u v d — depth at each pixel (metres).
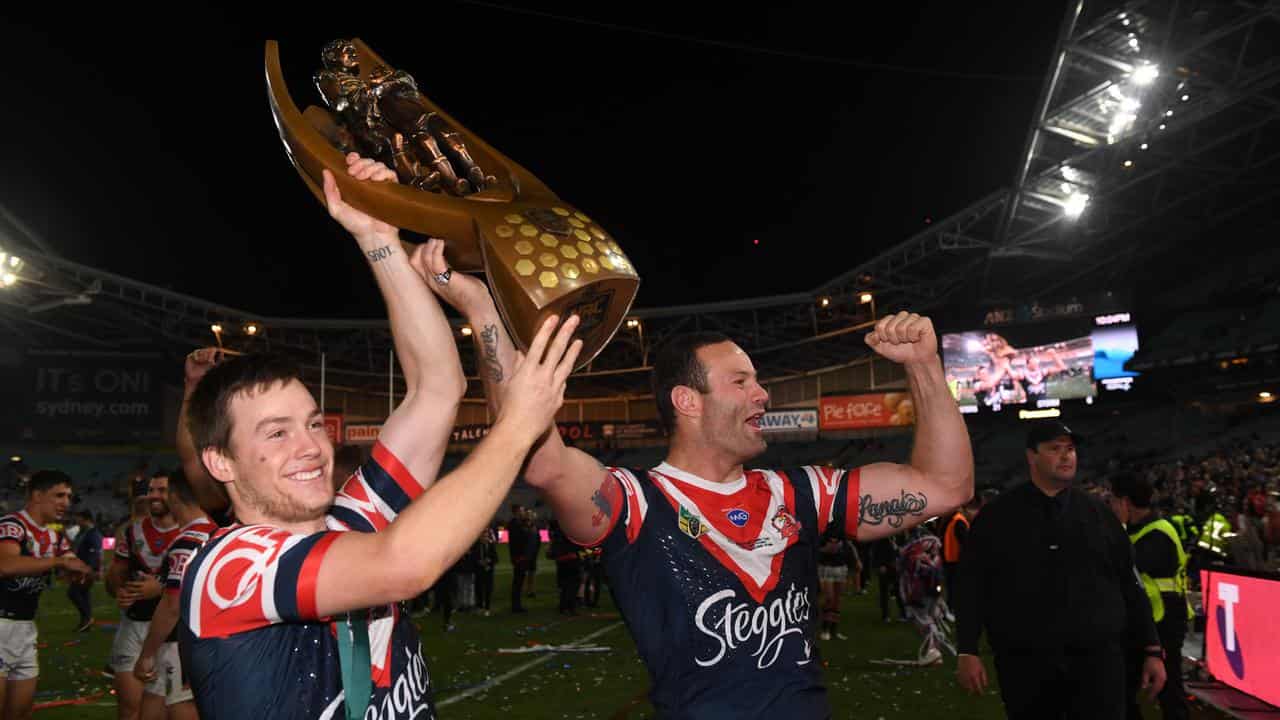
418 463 1.92
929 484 2.59
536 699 8.00
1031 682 4.26
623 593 2.43
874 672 9.14
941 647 10.67
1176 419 40.50
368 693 1.66
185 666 1.57
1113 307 34.78
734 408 2.55
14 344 43.47
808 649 2.47
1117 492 5.96
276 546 1.51
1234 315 37.56
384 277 1.86
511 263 1.63
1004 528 4.39
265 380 1.68
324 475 1.72
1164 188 33.81
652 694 2.44
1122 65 24.94
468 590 15.93
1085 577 4.23
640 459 51.97
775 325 46.16
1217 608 7.04
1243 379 36.16
